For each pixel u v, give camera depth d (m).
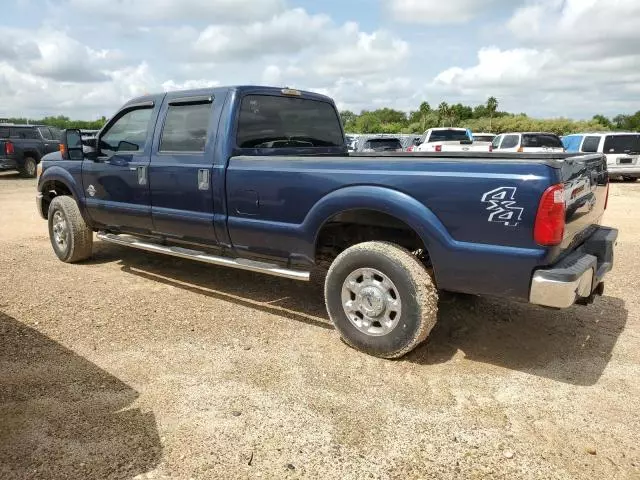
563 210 3.29
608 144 18.00
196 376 3.62
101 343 4.15
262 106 5.00
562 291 3.26
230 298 5.30
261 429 3.01
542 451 2.85
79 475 2.59
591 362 3.92
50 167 6.57
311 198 4.12
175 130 5.11
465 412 3.21
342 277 4.00
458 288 3.67
